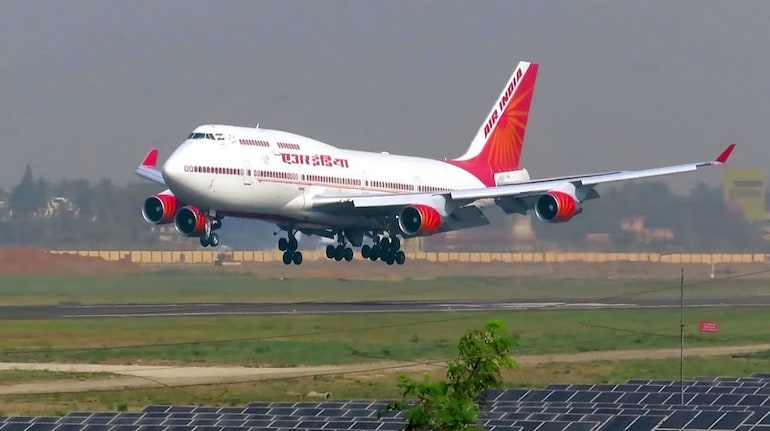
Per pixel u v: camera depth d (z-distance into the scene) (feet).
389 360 494.18
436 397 231.91
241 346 519.60
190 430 319.88
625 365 495.00
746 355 523.70
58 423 331.57
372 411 348.59
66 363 482.28
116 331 553.23
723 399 347.77
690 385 381.60
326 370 474.49
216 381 450.30
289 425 327.26
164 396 428.56
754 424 304.71
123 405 413.59
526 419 322.75
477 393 234.58
